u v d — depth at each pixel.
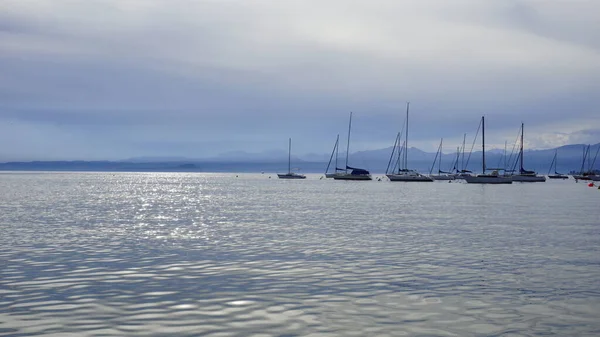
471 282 19.39
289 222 40.16
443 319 14.78
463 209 55.38
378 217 44.88
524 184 150.25
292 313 15.23
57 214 45.88
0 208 52.34
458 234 33.31
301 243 28.73
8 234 31.89
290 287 18.36
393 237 31.53
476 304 16.34
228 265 22.27
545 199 76.50
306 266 22.11
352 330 13.76
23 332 13.43
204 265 22.23
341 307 15.86
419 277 20.14
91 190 101.06
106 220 40.88
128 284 18.70
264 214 47.38
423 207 58.00
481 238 31.41
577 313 15.52
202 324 14.15
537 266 22.56
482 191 104.06
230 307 15.78
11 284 18.61
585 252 26.36
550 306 16.22
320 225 38.09
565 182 184.00
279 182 175.25
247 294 17.34
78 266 21.88
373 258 24.16
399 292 17.77
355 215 46.84
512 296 17.36
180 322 14.31
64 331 13.52
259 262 22.97
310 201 68.19
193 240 29.72
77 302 16.25
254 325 14.09
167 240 29.67
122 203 61.91
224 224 38.44
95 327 13.86
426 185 139.50
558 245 28.77
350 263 22.88
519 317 15.05
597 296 17.45
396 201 69.00
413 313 15.32
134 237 30.88
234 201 67.75
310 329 13.80
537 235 33.03
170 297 16.89
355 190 106.75
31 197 73.62
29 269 21.20
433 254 25.41
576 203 67.06
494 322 14.56
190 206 57.59
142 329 13.70
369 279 19.72
